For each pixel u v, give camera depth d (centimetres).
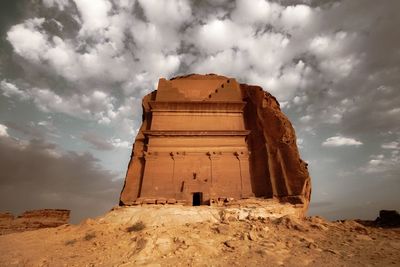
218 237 1213
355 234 1246
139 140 2497
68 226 1658
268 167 2222
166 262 937
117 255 1057
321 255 962
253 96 2655
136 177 2294
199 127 2484
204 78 2861
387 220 2145
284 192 2070
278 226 1371
